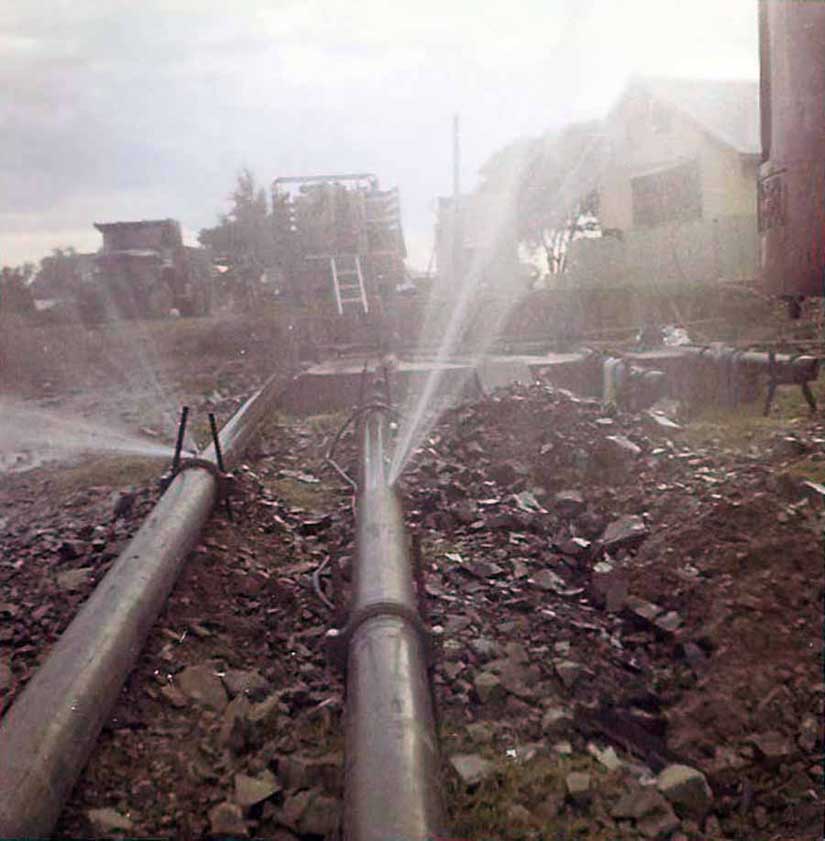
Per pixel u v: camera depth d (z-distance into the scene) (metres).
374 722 3.29
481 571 5.97
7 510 8.93
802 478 6.69
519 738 4.15
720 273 23.48
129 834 3.49
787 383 11.12
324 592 5.84
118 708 4.34
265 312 24.80
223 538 6.72
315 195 26.44
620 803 3.65
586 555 6.21
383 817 2.81
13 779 3.18
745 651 4.71
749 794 3.87
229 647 5.11
